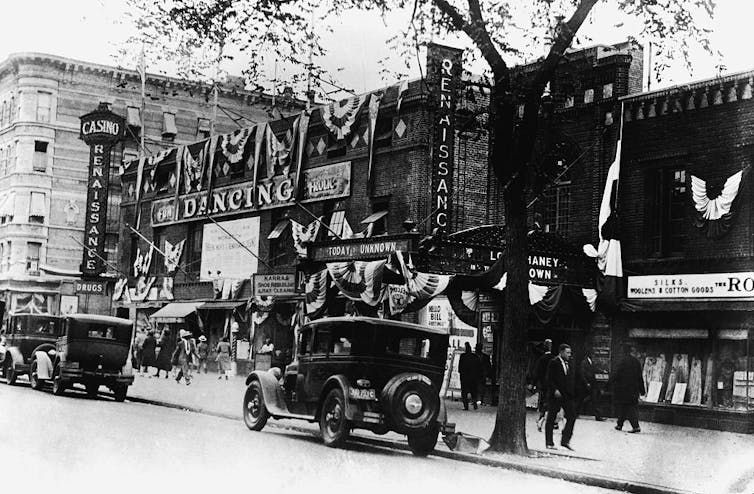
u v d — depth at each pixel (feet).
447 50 101.19
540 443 61.36
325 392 55.06
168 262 157.38
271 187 130.31
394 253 81.30
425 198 103.96
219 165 145.28
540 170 91.09
